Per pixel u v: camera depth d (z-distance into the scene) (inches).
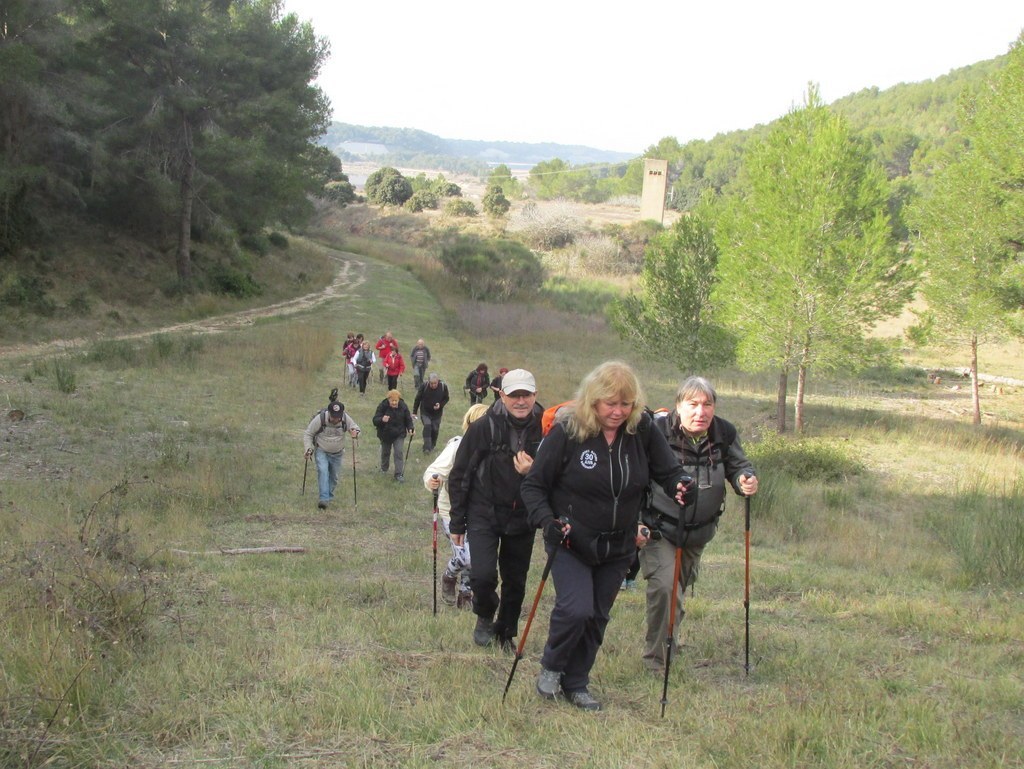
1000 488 611.2
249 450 581.6
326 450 456.4
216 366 919.0
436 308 1881.2
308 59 1611.7
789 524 475.5
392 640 219.8
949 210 915.4
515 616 214.7
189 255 1562.5
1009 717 181.2
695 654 221.6
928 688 198.5
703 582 324.5
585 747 154.6
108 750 146.0
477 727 161.5
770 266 800.3
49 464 500.1
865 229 775.1
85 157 1339.8
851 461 693.9
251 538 375.2
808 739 157.9
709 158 6048.2
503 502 203.6
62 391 702.5
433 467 248.8
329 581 293.3
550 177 6092.5
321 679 181.6
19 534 311.7
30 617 189.8
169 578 267.9
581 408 164.7
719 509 202.7
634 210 4596.5
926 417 934.4
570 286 2346.2
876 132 4473.4
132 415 655.1
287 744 152.1
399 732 158.1
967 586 350.9
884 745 158.1
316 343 1127.0
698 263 932.0
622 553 172.1
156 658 187.2
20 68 1047.6
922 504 590.9
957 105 939.3
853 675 203.3
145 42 1295.5
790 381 1173.1
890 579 357.4
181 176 1423.5
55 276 1267.2
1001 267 898.1
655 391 1048.2
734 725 163.9
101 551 239.8
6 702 149.6
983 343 928.3
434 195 4357.8
